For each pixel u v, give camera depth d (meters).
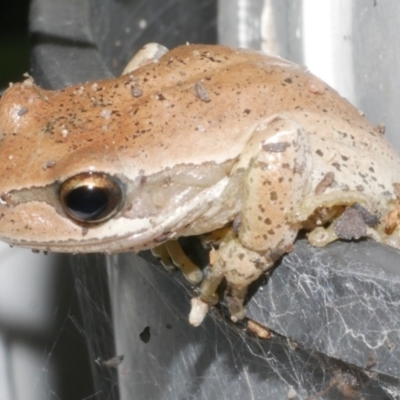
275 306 0.17
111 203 0.17
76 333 0.21
